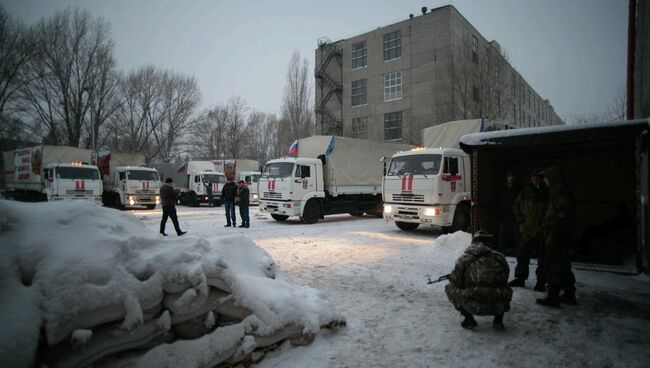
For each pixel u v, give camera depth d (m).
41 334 2.36
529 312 4.75
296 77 41.69
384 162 12.52
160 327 2.84
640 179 6.47
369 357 3.52
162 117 44.78
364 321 4.46
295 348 3.70
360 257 8.27
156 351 2.79
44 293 2.45
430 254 8.25
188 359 2.86
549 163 9.66
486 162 8.95
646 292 5.65
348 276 6.63
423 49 35.56
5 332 2.15
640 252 6.61
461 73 31.88
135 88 43.31
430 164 11.32
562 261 4.97
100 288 2.58
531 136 7.23
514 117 37.81
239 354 3.20
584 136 6.72
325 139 15.23
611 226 8.77
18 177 22.72
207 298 3.15
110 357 2.70
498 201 9.32
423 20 35.62
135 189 22.20
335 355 3.55
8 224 2.79
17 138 36.94
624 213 8.59
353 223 15.38
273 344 3.58
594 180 9.22
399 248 9.38
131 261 2.94
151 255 3.03
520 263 6.00
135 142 43.41
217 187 26.80
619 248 8.23
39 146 20.23
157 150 44.12
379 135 38.78
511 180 7.87
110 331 2.62
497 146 8.22
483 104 29.92
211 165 28.53
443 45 34.25
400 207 11.71
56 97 37.31
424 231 12.85
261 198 15.33
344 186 15.52
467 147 8.20
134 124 43.59
